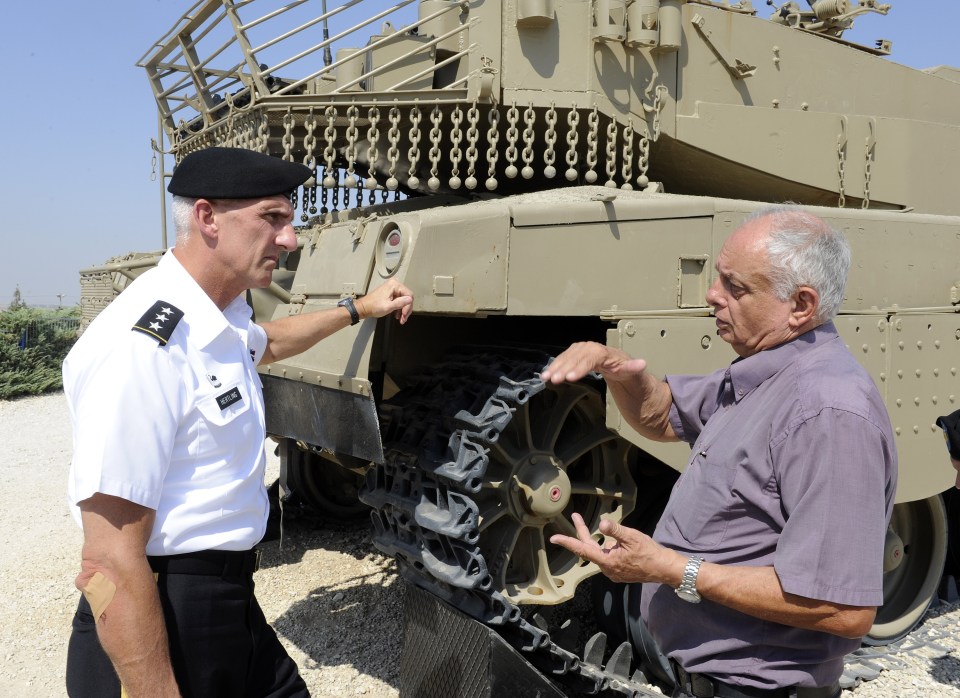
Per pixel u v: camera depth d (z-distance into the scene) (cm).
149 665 195
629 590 411
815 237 224
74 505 214
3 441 1148
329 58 539
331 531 675
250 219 224
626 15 472
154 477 201
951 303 470
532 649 347
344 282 368
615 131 482
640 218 370
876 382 425
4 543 671
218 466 221
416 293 323
